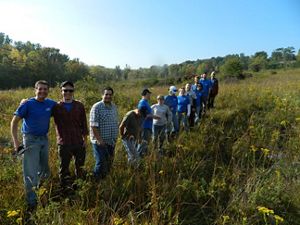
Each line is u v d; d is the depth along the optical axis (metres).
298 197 4.90
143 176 5.39
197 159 6.51
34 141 4.80
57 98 13.03
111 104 5.71
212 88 11.91
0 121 9.98
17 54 68.69
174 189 5.05
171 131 8.71
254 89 15.20
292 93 13.34
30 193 4.64
